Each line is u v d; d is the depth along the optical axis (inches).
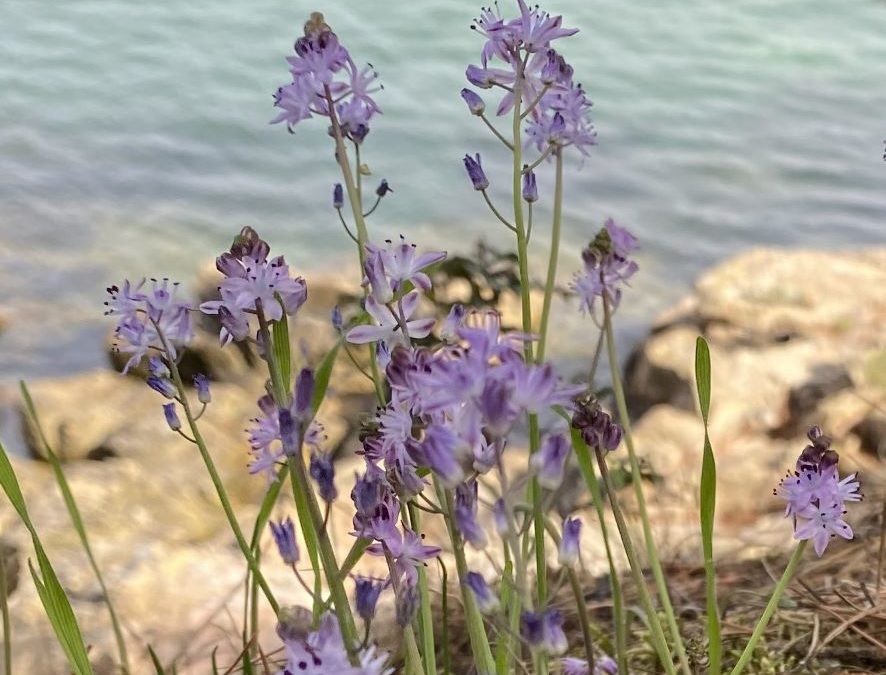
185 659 12.0
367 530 5.9
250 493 20.3
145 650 12.2
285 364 6.9
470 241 36.8
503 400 5.0
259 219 38.8
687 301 32.3
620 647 7.2
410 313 6.4
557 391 5.1
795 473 7.2
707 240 38.8
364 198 39.7
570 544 5.5
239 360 26.2
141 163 42.6
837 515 7.2
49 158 42.5
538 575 7.6
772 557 14.1
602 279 7.9
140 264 36.1
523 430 21.8
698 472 20.4
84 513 17.3
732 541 15.4
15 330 31.5
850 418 22.6
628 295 34.6
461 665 11.3
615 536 15.3
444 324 6.3
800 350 26.7
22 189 40.0
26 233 37.3
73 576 14.0
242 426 23.3
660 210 40.6
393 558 5.9
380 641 11.3
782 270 32.8
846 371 25.3
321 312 29.1
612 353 8.2
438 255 6.4
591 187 42.0
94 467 19.9
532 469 5.3
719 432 23.4
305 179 41.6
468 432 5.2
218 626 12.0
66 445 22.8
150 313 7.4
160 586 13.7
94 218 38.5
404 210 39.0
